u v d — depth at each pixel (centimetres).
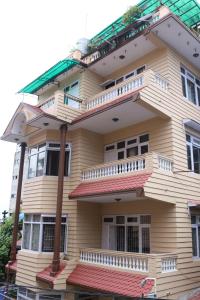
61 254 1313
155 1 1433
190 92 1452
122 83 1330
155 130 1290
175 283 1022
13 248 1574
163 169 1130
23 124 1600
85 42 1803
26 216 1475
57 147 1452
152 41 1334
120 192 1088
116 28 1603
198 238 1252
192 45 1372
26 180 1520
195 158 1347
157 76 1238
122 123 1393
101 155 1519
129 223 1304
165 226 1145
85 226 1364
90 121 1370
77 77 1669
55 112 1376
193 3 1372
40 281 1247
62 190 1302
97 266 1152
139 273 988
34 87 1869
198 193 1295
